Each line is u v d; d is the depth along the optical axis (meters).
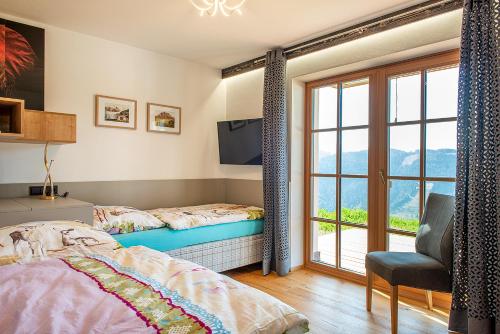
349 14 2.73
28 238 1.81
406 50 2.69
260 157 3.78
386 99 3.03
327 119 3.53
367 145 3.17
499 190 1.93
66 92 3.09
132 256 1.71
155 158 3.72
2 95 2.69
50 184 2.93
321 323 2.40
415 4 2.55
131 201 3.52
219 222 3.23
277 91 3.44
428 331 2.29
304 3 2.54
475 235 2.01
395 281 2.17
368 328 2.33
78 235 1.97
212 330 0.96
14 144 2.83
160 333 0.94
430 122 2.75
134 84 3.54
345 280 3.31
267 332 1.03
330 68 3.23
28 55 2.82
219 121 4.22
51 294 1.17
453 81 2.63
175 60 3.87
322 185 3.58
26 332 0.93
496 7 1.97
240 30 3.08
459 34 2.39
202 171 4.16
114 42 3.38
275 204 3.46
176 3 2.56
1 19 2.71
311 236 3.69
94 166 3.27
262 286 3.15
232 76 4.22
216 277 1.43
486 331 1.98
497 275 1.94
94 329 0.95
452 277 2.17
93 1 2.54
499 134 1.94
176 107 3.88
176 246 2.94
